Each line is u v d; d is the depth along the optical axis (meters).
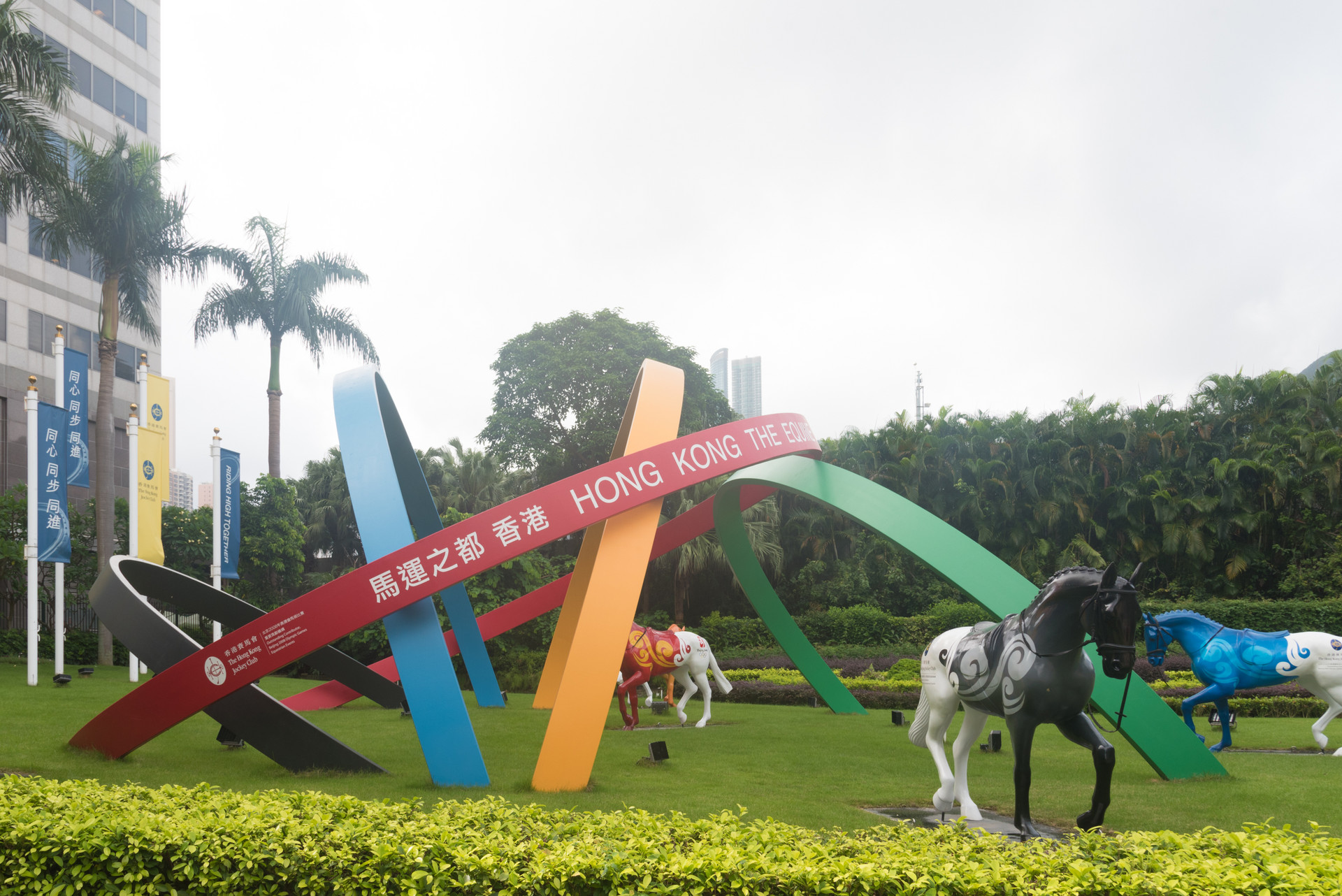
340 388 12.96
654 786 10.17
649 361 13.81
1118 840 5.12
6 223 36.72
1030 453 38.06
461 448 41.69
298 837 5.21
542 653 27.98
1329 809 8.95
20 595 31.28
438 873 4.78
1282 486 34.97
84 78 41.03
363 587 10.35
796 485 13.79
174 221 27.81
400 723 16.06
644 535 11.52
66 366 23.02
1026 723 7.62
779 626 19.27
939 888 4.56
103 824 5.20
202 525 31.77
